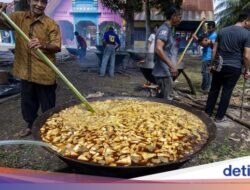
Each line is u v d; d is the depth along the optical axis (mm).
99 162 1790
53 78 3539
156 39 3854
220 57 4398
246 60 4281
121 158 1812
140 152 1887
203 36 6090
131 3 12164
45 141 2090
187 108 2787
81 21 23625
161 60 3859
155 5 12141
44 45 3242
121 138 2055
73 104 2846
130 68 9906
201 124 2420
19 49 3465
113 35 8602
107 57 8547
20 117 4695
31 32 3326
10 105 5348
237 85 7527
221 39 4406
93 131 2180
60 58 12984
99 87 7125
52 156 3375
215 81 4680
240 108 5340
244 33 4238
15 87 6109
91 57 13461
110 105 2824
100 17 23141
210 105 4836
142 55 10648
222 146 3750
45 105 3645
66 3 23453
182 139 2088
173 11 3812
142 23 20562
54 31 3377
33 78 3475
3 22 3203
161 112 2619
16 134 4004
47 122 2406
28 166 3172
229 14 12352
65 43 23625
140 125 2277
